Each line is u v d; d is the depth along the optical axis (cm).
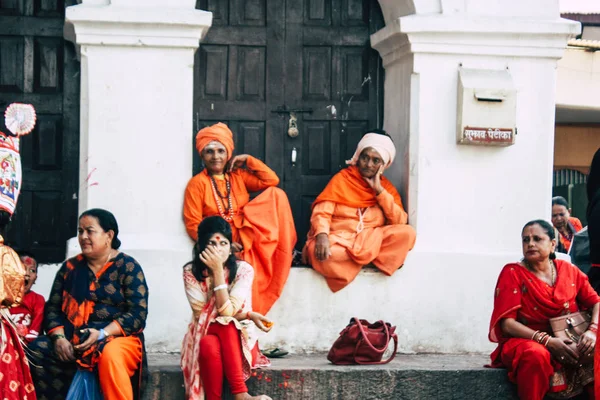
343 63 701
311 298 636
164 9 625
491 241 663
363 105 702
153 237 628
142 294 538
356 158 650
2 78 668
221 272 533
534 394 562
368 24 703
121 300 538
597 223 624
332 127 699
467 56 660
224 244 538
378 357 588
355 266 634
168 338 623
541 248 576
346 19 701
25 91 669
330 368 570
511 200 665
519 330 571
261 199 631
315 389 565
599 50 1127
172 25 624
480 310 652
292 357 618
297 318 634
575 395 575
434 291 648
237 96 690
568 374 573
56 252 669
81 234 534
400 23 644
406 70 667
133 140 629
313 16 698
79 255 550
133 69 629
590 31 1266
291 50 695
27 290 578
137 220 628
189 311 625
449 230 659
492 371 580
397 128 683
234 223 626
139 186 629
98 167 625
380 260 638
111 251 546
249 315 537
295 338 634
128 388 516
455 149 660
